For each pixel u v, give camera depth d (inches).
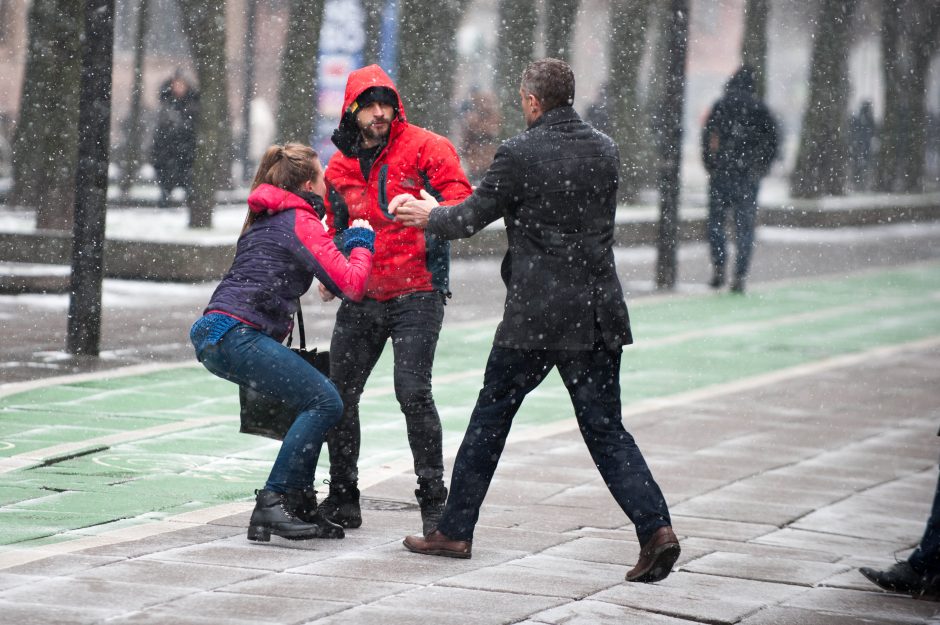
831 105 3297.2
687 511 668.1
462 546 556.7
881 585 538.9
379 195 584.4
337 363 600.4
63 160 1691.7
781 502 692.7
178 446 767.7
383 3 2265.0
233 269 573.0
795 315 1499.8
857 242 2536.9
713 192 1680.6
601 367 534.6
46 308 1323.8
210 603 479.8
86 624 450.9
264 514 564.7
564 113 536.4
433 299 591.8
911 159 3902.6
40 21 2103.8
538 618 478.0
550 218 527.2
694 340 1294.3
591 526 625.3
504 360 541.6
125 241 1603.1
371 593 500.4
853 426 911.7
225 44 1884.8
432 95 2694.4
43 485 666.2
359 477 711.7
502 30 2908.5
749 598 519.2
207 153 1839.3
